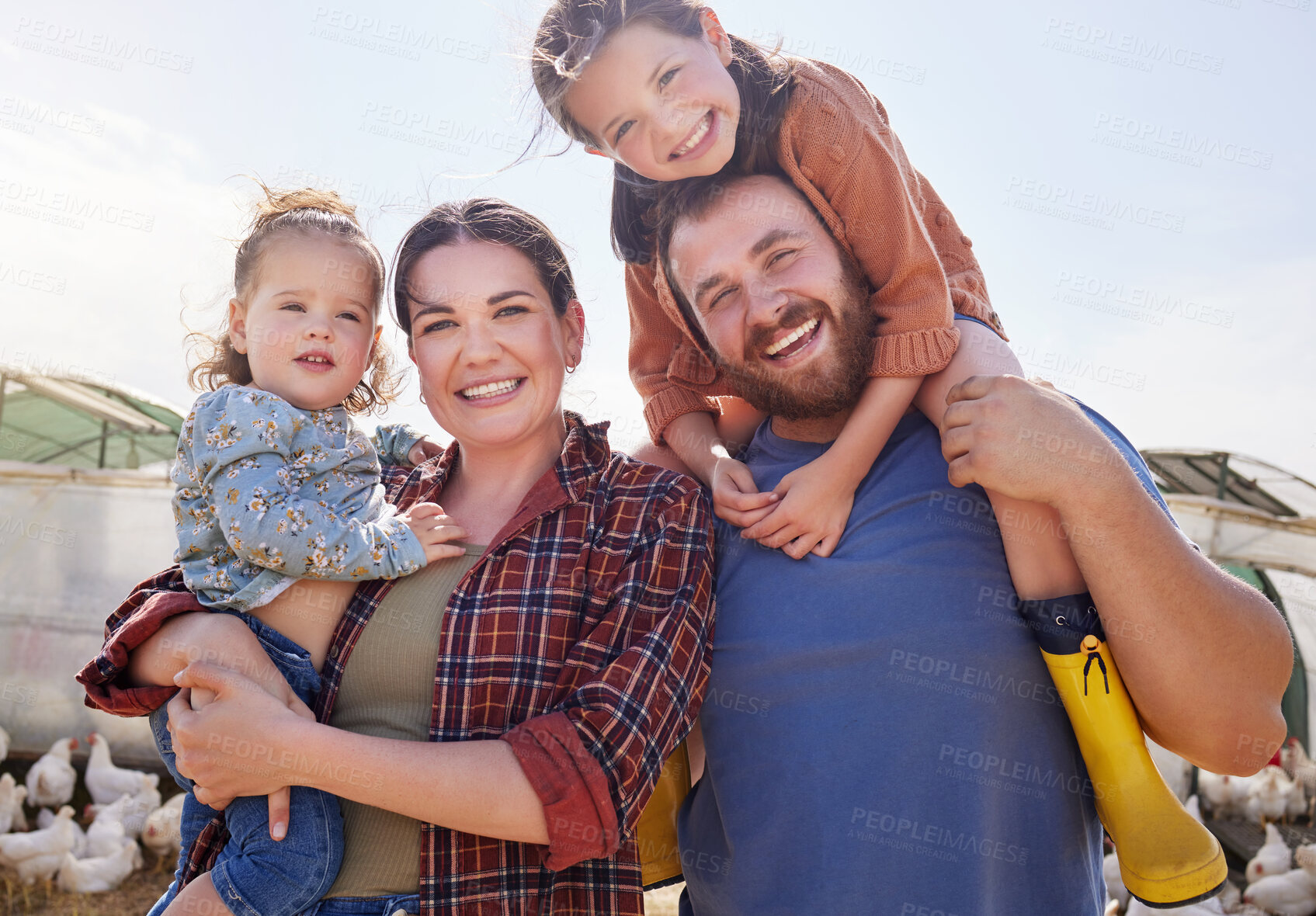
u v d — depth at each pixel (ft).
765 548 6.57
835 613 6.06
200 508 6.08
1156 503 5.52
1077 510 5.29
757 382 6.64
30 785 21.11
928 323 6.40
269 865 5.26
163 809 21.09
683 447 7.64
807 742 5.91
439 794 4.99
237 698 5.29
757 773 6.08
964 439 5.58
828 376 6.48
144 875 20.61
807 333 6.50
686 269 6.78
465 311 6.32
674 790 7.73
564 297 6.91
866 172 6.48
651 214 7.50
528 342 6.39
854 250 6.73
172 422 26.71
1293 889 19.36
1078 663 5.69
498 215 6.63
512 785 5.06
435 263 6.41
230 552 6.04
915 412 6.91
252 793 5.25
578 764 5.13
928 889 5.52
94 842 20.26
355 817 5.65
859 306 6.53
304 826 5.37
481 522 6.57
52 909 18.67
